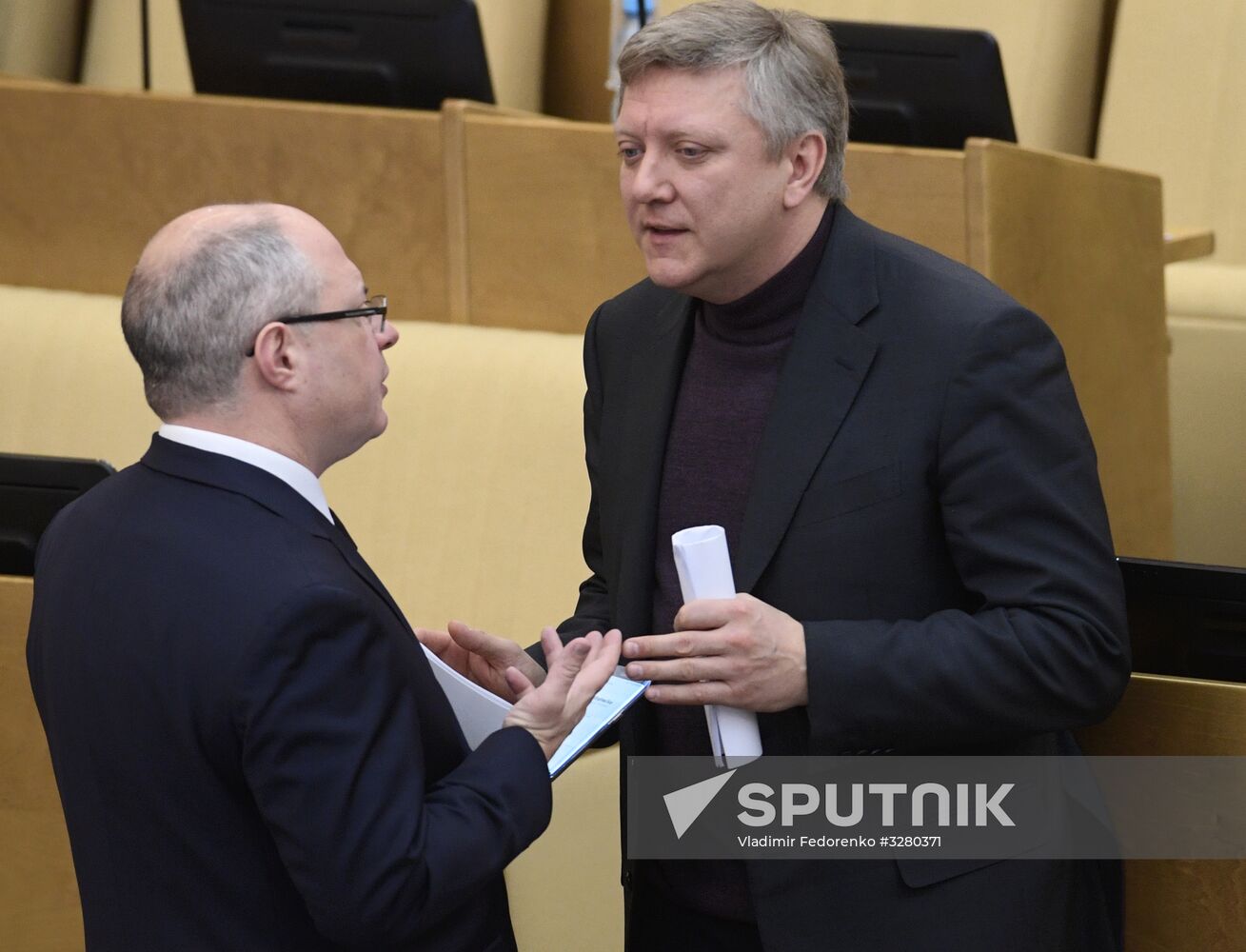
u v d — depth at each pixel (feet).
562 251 37.52
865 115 35.58
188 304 18.25
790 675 20.40
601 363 24.79
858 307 21.38
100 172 39.83
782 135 20.61
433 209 38.14
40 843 29.17
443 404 36.78
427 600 35.78
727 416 22.44
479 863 18.01
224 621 17.20
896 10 53.72
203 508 18.12
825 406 21.18
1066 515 20.34
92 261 40.37
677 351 23.18
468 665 23.04
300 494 18.54
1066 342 36.58
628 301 24.73
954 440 20.49
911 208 34.09
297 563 17.61
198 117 38.96
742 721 20.90
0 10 55.57
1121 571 24.81
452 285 38.37
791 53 20.65
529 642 35.01
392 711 17.75
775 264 21.71
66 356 38.73
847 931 21.53
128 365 38.45
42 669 19.04
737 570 21.48
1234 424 47.52
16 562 28.19
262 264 18.34
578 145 36.78
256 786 16.98
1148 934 25.30
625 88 21.01
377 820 17.04
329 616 17.20
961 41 34.09
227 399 18.51
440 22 37.45
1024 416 20.39
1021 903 21.39
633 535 22.99
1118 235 37.93
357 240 38.75
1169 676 24.98
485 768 18.76
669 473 22.91
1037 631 20.10
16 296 39.99
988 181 33.24
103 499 19.11
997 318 20.58
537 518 35.63
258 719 16.84
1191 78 52.29
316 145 38.40
